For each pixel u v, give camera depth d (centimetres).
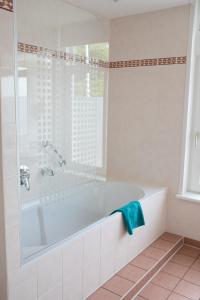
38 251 168
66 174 282
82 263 192
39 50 243
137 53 304
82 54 287
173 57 282
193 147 294
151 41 294
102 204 315
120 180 318
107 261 216
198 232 284
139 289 216
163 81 291
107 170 340
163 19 284
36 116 247
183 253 274
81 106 293
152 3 267
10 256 148
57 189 272
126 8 280
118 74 320
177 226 297
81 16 281
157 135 302
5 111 141
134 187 297
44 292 167
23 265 155
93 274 203
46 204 258
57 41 258
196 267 248
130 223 231
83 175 304
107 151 339
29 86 239
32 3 233
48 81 254
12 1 140
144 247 265
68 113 278
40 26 242
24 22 229
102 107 324
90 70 299
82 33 284
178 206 294
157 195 278
